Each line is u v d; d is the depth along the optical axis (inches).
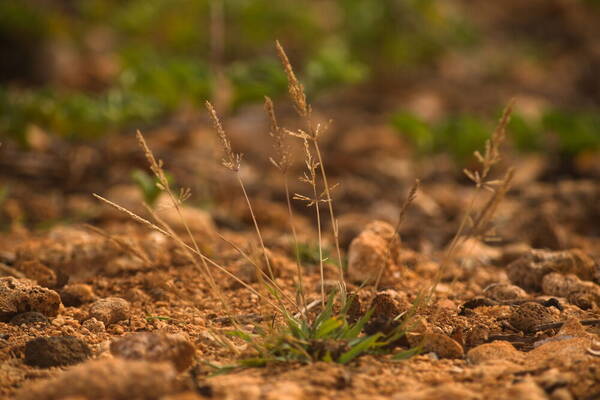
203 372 120.3
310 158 134.6
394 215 262.1
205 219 223.8
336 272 189.3
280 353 124.6
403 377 118.1
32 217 244.4
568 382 111.8
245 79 275.1
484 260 206.5
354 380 115.6
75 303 165.8
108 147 290.7
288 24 431.8
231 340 136.3
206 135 314.3
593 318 151.4
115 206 126.9
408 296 167.8
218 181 281.4
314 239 224.4
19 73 415.2
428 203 274.4
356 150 340.5
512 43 589.9
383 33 444.1
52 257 183.9
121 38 467.2
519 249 207.2
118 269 186.4
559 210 257.6
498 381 115.4
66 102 271.6
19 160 283.4
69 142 295.0
